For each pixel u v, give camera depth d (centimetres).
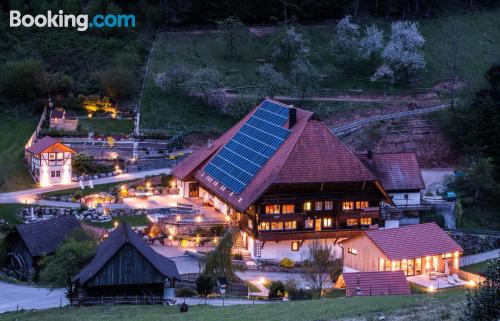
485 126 19038
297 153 13175
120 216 14050
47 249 11519
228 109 19500
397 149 18950
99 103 18950
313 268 11269
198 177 14862
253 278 12212
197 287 10662
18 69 18750
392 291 10550
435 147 19238
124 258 10050
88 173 16025
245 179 13525
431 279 12050
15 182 15350
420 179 15075
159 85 19838
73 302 9800
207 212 14512
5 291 10375
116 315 8800
